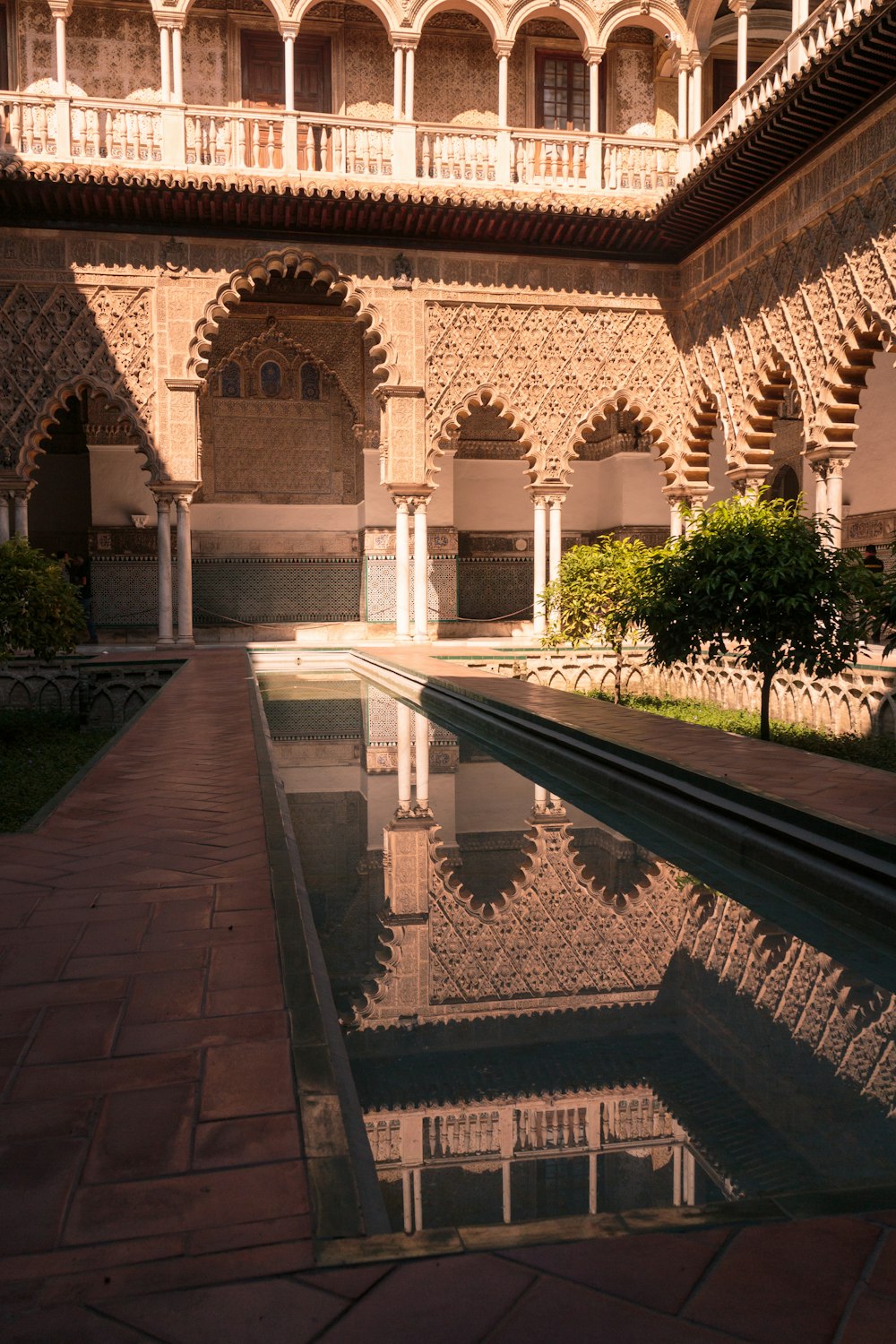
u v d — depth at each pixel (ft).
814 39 25.82
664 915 7.76
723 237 31.83
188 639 33.99
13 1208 3.59
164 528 33.30
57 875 7.66
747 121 25.86
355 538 44.93
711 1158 4.28
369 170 33.01
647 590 18.48
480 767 14.93
